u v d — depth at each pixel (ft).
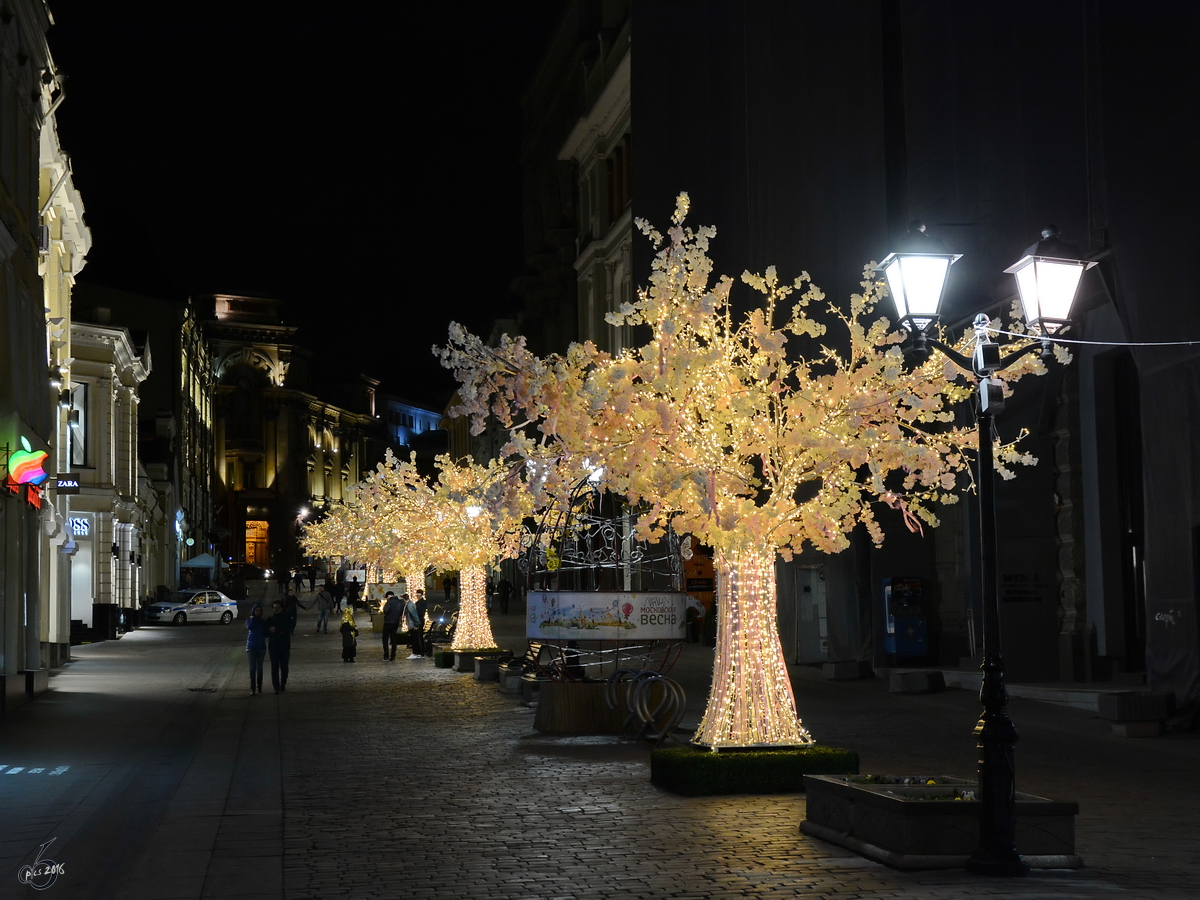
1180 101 50.52
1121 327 66.85
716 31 106.42
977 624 73.67
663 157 118.93
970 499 74.18
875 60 78.02
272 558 379.96
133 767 46.39
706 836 31.60
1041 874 27.12
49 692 79.61
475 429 38.29
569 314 192.03
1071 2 60.39
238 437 374.63
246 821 34.60
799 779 37.86
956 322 69.67
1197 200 49.65
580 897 25.63
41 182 99.66
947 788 30.19
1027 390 72.49
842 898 25.17
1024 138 63.67
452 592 212.84
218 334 373.81
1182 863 28.25
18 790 41.22
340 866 28.78
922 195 75.82
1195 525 50.47
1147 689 59.21
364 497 120.26
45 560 92.38
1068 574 72.43
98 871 29.25
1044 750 48.55
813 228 82.84
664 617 54.85
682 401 37.86
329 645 131.75
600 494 56.95
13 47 77.46
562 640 54.60
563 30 177.58
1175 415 51.39
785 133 87.56
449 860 29.30
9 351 73.41
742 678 39.40
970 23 69.31
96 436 138.10
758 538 38.52
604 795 38.22
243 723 61.31
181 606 179.32
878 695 72.38
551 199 195.21
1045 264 28.86
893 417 37.19
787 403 38.60
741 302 99.55
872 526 39.24
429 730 57.11
